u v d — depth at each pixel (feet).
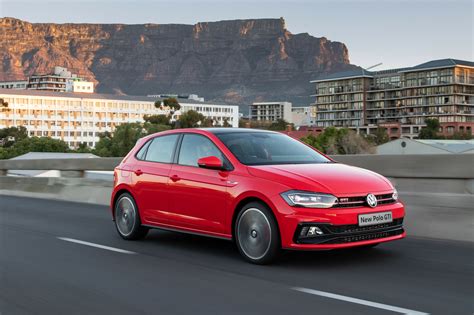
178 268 21.02
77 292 17.84
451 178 27.35
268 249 20.66
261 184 20.84
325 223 19.52
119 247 25.63
